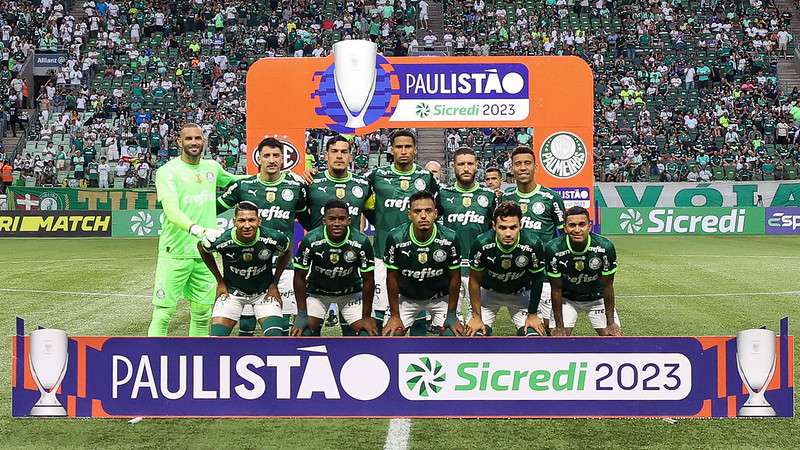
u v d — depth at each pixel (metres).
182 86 33.34
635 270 16.42
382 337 5.48
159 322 7.46
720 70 34.38
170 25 36.88
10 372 7.82
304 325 6.98
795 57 36.56
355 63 10.68
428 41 35.94
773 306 11.84
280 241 6.96
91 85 33.78
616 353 5.44
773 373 5.34
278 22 37.06
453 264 6.96
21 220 25.89
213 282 7.76
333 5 38.38
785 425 6.23
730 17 37.88
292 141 10.95
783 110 32.31
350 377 5.49
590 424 6.26
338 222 6.65
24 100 32.53
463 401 5.48
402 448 5.68
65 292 13.31
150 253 20.30
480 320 7.10
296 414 5.51
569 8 38.41
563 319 7.77
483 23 37.38
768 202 26.47
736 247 21.56
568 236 7.22
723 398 5.40
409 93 10.85
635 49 35.41
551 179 11.09
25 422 6.31
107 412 5.52
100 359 5.52
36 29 35.81
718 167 28.36
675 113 32.16
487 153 28.66
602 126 31.11
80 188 26.36
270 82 10.92
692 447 5.72
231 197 7.82
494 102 10.93
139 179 28.28
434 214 6.67
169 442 5.84
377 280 8.38
